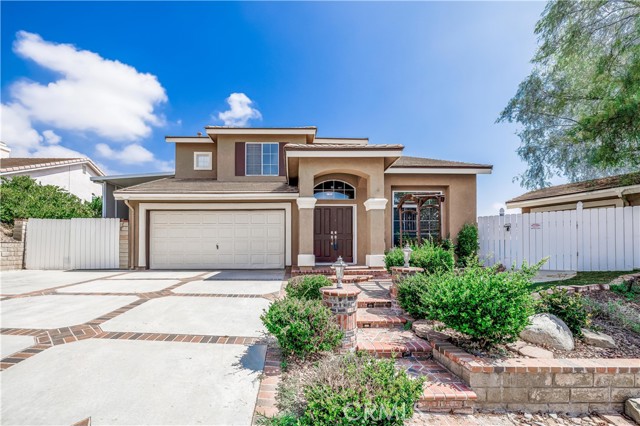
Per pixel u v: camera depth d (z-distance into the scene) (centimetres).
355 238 1333
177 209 1391
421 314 593
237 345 482
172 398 337
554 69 1095
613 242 962
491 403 380
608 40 954
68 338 501
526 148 1218
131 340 495
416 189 1403
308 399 286
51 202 1734
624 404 388
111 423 295
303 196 1172
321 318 433
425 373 421
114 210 1780
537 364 387
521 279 434
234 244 1393
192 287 930
